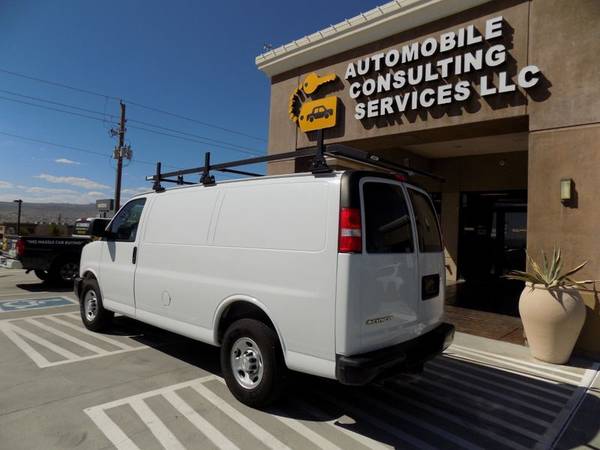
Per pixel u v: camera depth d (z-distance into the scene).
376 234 3.50
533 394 4.46
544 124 6.18
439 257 4.38
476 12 7.04
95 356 5.26
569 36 6.01
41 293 10.14
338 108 9.05
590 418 3.92
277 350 3.71
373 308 3.39
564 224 5.95
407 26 7.86
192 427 3.49
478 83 7.03
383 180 3.76
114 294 5.80
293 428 3.54
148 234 5.27
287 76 10.10
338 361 3.23
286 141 10.12
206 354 5.45
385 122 8.26
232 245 4.15
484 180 12.45
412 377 4.85
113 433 3.35
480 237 12.97
